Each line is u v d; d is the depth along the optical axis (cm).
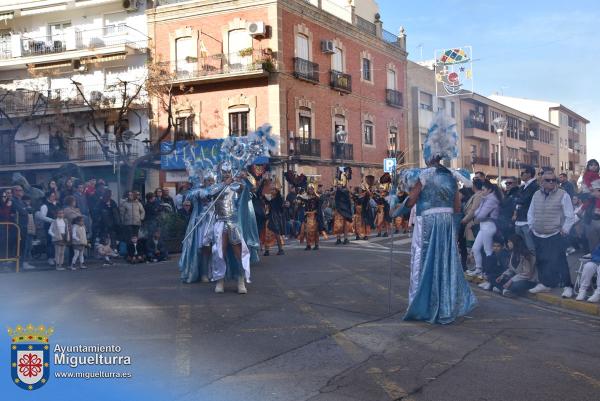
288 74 2770
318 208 1516
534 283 899
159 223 1450
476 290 960
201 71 2762
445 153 711
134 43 2998
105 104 2697
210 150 903
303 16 2895
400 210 734
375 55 3544
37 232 1265
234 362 526
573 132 7462
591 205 1039
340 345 587
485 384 475
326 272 1073
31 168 3183
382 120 3603
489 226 962
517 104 6981
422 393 454
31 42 3186
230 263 889
